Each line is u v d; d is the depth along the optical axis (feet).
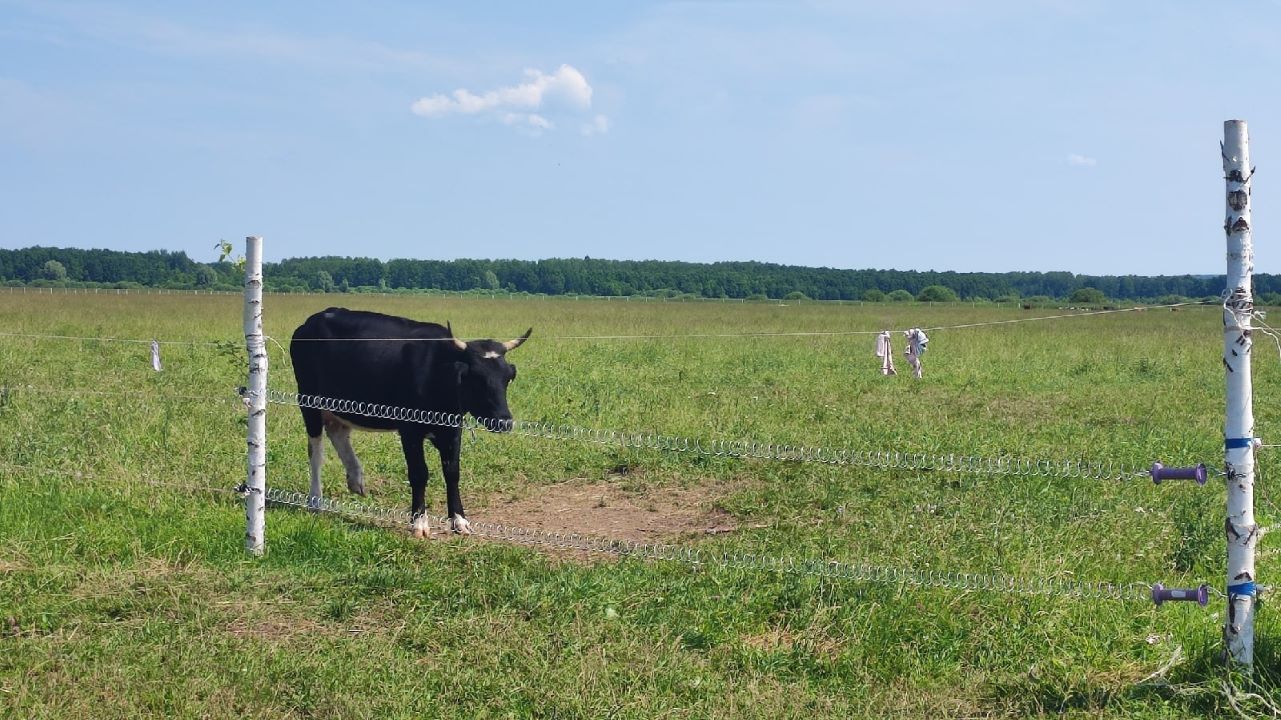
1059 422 44.65
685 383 56.65
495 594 21.42
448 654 18.69
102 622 20.02
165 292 232.32
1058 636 19.15
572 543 24.64
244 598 21.30
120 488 27.99
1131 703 16.87
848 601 20.52
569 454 35.78
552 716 16.48
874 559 23.30
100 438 34.17
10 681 17.01
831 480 31.89
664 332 104.58
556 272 368.07
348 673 17.63
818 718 16.55
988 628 19.56
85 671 17.54
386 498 31.24
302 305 157.48
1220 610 20.35
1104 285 384.88
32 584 21.43
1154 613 19.81
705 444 36.50
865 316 163.02
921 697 17.44
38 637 19.07
